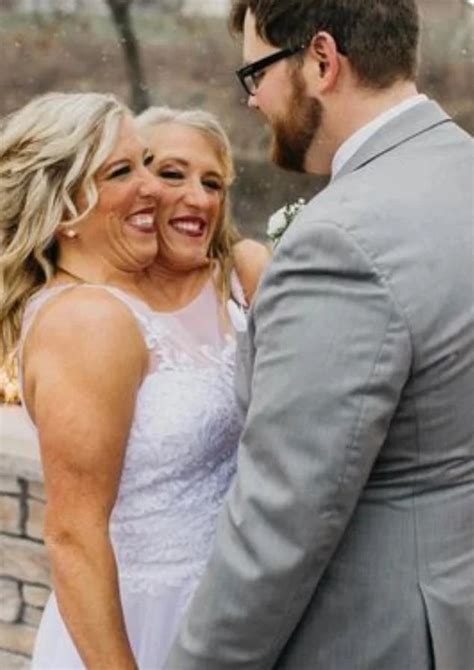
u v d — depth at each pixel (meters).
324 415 1.27
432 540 1.37
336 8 1.38
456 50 4.83
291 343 1.30
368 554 1.38
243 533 1.33
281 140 1.49
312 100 1.44
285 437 1.29
